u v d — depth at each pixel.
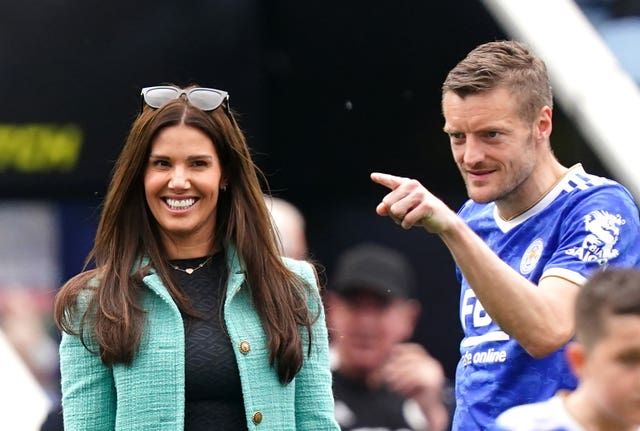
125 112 22.86
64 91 22.77
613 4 23.72
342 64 24.27
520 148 13.68
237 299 13.73
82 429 13.29
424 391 19.88
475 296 14.05
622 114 23.12
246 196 13.98
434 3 23.70
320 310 14.16
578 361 10.84
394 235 26.20
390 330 19.91
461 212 15.28
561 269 13.45
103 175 22.88
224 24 23.33
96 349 13.35
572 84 23.23
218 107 13.79
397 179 12.84
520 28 23.41
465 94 13.62
